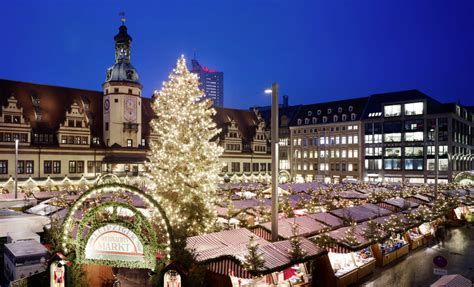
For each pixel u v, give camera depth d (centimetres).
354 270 2248
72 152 6950
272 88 2094
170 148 2809
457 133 9269
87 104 7656
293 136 11338
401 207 3653
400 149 9419
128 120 7594
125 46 7812
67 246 1586
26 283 1720
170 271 1452
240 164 9612
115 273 2128
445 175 8819
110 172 7238
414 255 2928
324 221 2720
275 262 1720
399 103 9481
